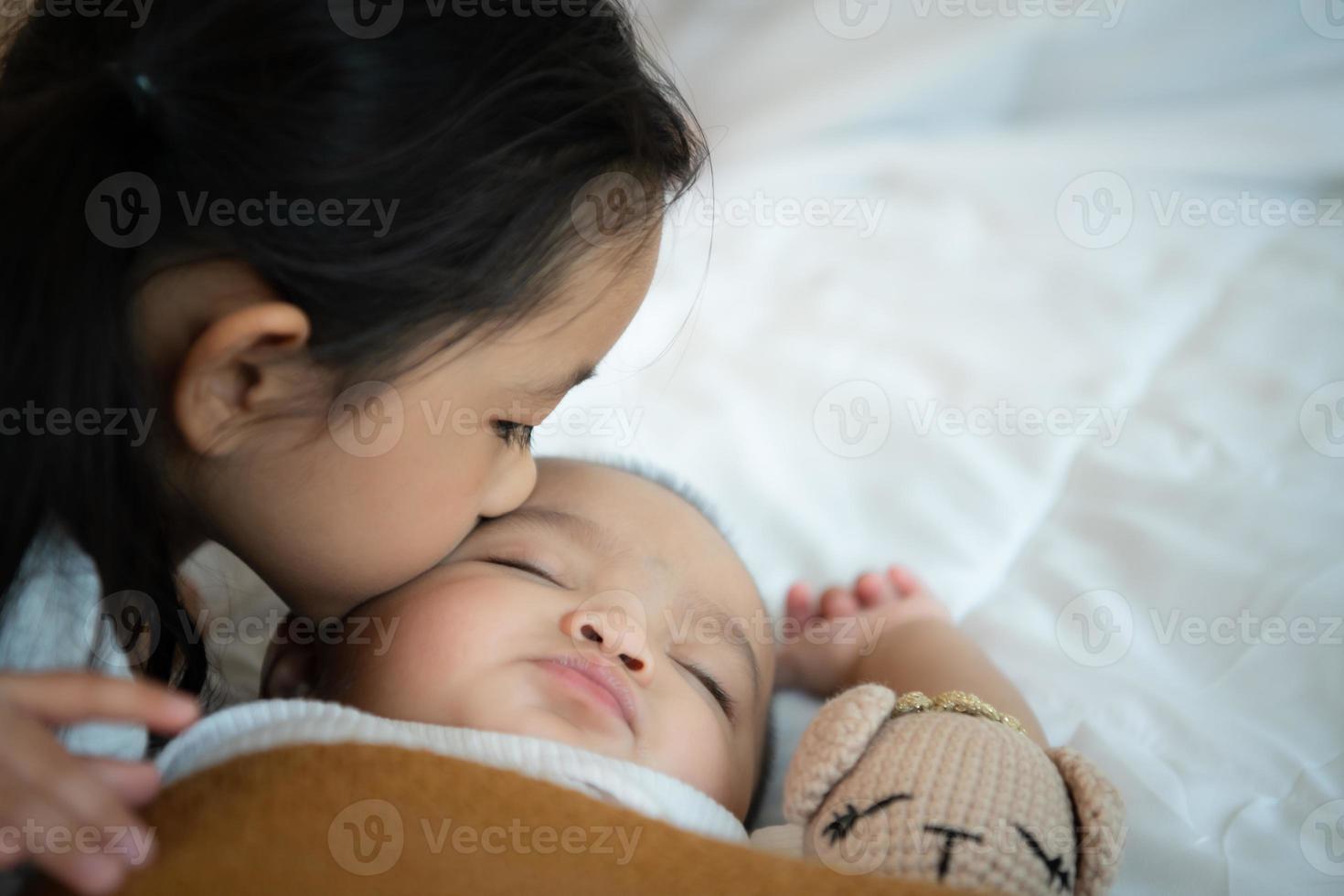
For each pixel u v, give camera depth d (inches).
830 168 67.7
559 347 33.2
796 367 57.8
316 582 36.3
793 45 68.6
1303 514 47.2
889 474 53.5
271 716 33.0
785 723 47.1
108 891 26.5
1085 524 50.3
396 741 32.5
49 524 31.0
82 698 26.1
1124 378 55.4
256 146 28.8
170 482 33.0
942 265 62.5
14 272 29.4
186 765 32.6
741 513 52.5
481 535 40.8
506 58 30.3
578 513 42.1
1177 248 60.9
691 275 62.8
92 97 29.0
